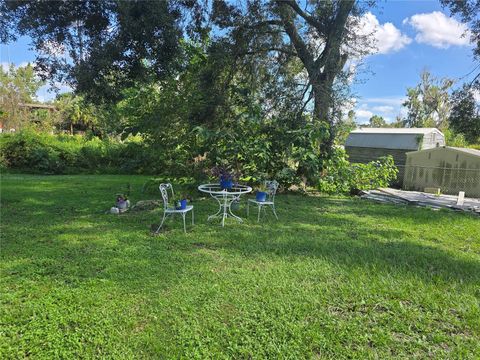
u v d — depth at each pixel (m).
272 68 9.29
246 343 2.37
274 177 8.72
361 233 5.43
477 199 9.84
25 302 2.85
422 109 31.31
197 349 2.30
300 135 8.29
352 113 9.07
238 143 7.78
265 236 5.01
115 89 6.17
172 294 3.05
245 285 3.27
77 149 14.50
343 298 3.06
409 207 8.07
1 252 4.07
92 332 2.45
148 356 2.23
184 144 7.94
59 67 6.11
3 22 5.81
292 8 8.70
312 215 6.71
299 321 2.66
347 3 8.10
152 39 5.71
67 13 5.77
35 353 2.22
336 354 2.30
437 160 11.66
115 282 3.27
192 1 6.85
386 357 2.28
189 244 4.58
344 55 8.61
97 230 5.16
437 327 2.67
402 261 4.07
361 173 9.77
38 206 6.94
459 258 4.28
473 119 9.82
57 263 3.74
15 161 13.72
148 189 8.81
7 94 23.70
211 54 8.04
